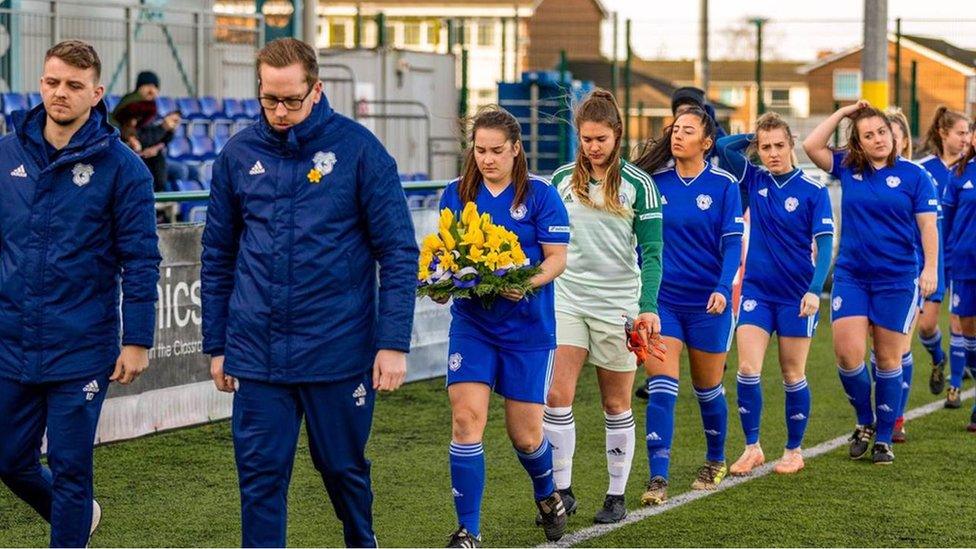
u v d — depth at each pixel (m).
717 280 8.30
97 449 9.59
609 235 7.56
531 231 6.86
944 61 41.75
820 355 14.85
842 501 8.40
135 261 6.07
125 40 20.11
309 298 5.59
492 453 9.78
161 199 10.34
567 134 27.39
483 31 70.00
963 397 12.62
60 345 5.96
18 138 5.97
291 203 5.60
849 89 68.25
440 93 29.50
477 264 6.62
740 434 10.73
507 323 6.79
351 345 5.66
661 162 8.40
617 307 7.64
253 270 5.63
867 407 9.70
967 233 11.59
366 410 5.76
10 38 18.34
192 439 10.00
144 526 7.64
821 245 8.86
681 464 9.49
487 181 6.92
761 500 8.41
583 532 7.59
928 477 9.12
